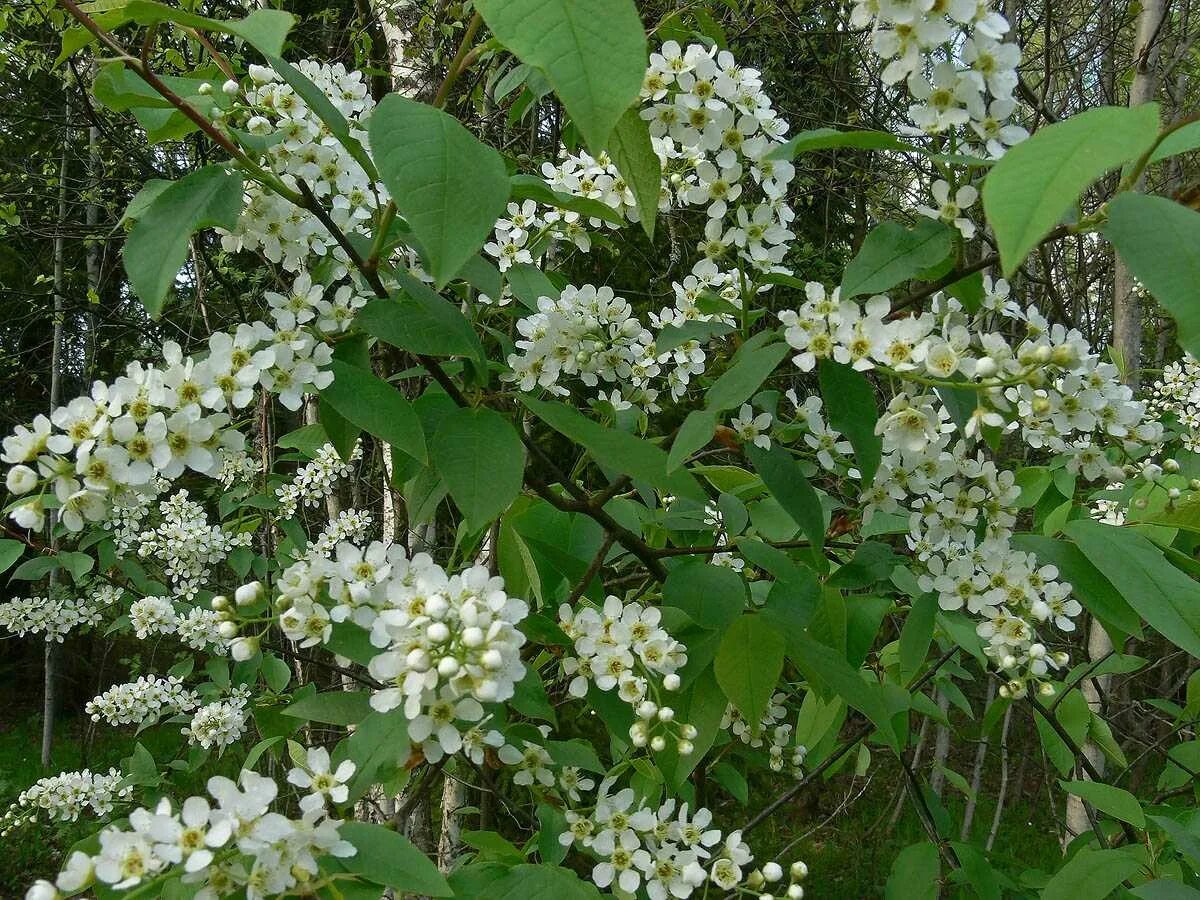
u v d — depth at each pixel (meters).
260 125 0.36
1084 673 0.57
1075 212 0.30
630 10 0.22
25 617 1.03
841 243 1.53
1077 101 1.21
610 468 0.35
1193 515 0.45
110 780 0.81
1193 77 1.12
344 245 0.34
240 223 0.37
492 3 0.23
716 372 0.71
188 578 0.94
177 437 0.31
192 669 0.90
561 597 0.46
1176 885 0.37
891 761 1.19
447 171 0.25
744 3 1.09
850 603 0.50
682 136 0.37
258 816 0.27
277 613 0.34
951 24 0.32
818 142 0.32
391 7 0.74
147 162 1.19
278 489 0.97
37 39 1.18
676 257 1.13
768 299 1.06
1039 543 0.41
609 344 0.45
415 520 0.42
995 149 0.31
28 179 1.52
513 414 0.46
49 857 1.37
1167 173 0.94
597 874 0.37
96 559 1.12
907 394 0.35
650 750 0.41
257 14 0.28
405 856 0.29
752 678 0.37
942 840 0.58
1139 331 0.87
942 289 0.35
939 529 0.42
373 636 0.30
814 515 0.37
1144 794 0.93
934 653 0.99
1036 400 0.33
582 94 0.22
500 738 0.34
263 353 0.32
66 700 2.17
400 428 0.33
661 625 0.39
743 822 1.36
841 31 1.16
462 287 0.49
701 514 0.53
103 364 1.85
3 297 1.82
